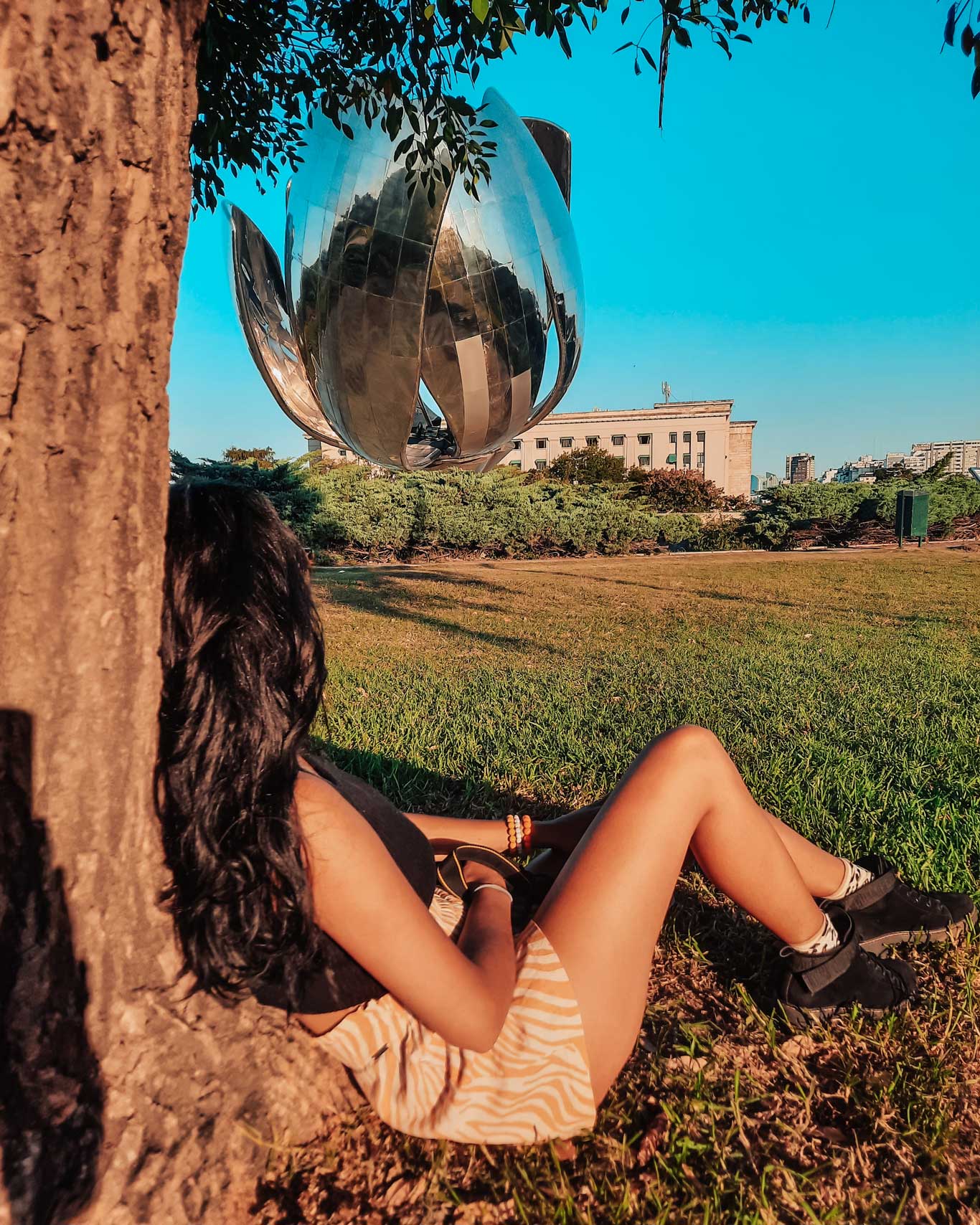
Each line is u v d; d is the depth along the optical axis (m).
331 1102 1.51
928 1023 1.85
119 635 1.11
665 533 25.12
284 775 1.07
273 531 1.16
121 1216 1.13
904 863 2.59
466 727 4.42
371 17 3.35
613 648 7.61
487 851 1.64
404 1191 1.36
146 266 1.04
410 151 3.53
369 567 17.64
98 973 1.15
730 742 4.12
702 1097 1.59
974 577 14.73
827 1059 1.74
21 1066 1.08
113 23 0.94
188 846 1.08
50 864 1.09
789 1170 1.44
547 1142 1.44
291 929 1.09
